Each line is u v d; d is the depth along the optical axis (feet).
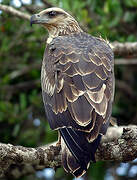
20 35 54.03
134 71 57.72
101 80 36.63
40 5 54.70
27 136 53.11
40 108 53.52
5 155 35.76
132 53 48.85
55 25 46.29
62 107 35.58
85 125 34.04
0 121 54.95
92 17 54.60
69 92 35.86
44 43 53.57
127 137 36.65
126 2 52.90
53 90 37.40
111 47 41.98
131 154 36.65
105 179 52.70
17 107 53.16
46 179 54.24
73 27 46.29
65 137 34.32
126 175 54.54
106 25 51.60
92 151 33.42
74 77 36.50
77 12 51.31
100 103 35.17
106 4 52.34
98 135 34.01
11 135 55.72
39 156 36.40
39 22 46.29
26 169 48.34
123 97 56.49
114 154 36.76
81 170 33.17
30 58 56.90
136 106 56.13
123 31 55.06
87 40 40.81
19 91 56.44
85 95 35.42
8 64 55.72
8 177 49.03
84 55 38.09
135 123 55.21
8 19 53.67
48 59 39.42
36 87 56.54
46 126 51.90
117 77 57.88
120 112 55.67
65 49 38.83
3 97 55.88
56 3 52.54
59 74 37.24
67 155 34.06
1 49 53.98
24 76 58.03
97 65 37.55
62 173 52.75
